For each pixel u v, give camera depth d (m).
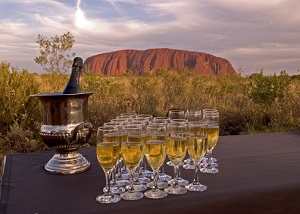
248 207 1.62
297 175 1.85
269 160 2.15
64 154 1.95
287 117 6.98
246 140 2.78
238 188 1.64
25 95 6.05
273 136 2.95
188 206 1.50
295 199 1.71
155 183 1.61
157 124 1.72
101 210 1.40
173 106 7.70
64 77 7.44
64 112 1.89
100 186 1.69
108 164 1.56
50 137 1.88
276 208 1.68
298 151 2.39
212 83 9.99
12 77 6.18
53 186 1.70
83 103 1.98
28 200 1.51
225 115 7.28
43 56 7.20
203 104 7.89
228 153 2.34
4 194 1.59
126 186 1.67
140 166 1.85
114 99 7.39
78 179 1.80
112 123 1.89
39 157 2.28
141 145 1.60
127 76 9.43
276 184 1.70
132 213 1.42
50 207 1.44
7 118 5.96
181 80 9.30
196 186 1.64
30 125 6.04
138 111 7.09
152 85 8.70
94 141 5.40
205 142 1.68
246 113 7.33
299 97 7.61
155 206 1.46
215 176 1.83
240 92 9.30
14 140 5.50
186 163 2.08
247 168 1.97
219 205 1.55
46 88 7.21
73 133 1.89
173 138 1.65
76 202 1.49
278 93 7.40
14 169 1.99
